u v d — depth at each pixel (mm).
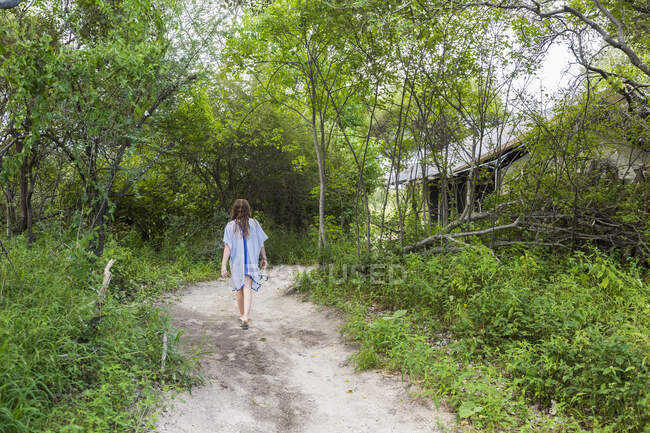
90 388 2891
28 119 4590
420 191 8539
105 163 5258
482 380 3303
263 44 9117
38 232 6238
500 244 7020
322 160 8531
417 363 3670
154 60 5102
